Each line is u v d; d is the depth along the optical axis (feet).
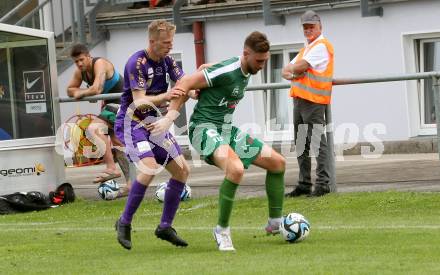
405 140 146.00
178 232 85.61
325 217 90.33
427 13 145.18
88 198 117.70
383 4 147.84
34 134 115.55
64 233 89.45
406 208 92.12
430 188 101.81
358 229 81.10
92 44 169.37
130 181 114.73
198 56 163.22
